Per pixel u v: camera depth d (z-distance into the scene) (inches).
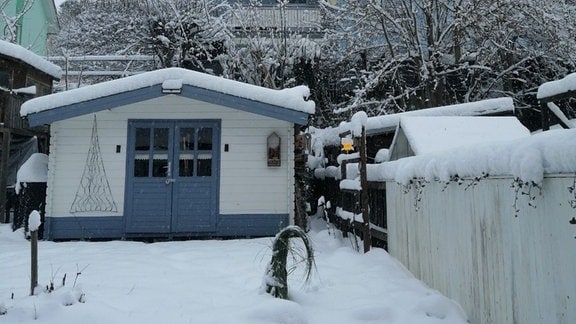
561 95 183.2
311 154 406.9
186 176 284.2
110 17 643.5
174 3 543.5
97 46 636.7
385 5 499.8
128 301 129.6
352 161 230.8
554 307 72.7
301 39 519.5
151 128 286.8
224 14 549.6
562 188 69.7
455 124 197.3
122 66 614.5
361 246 215.8
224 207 283.3
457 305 115.8
